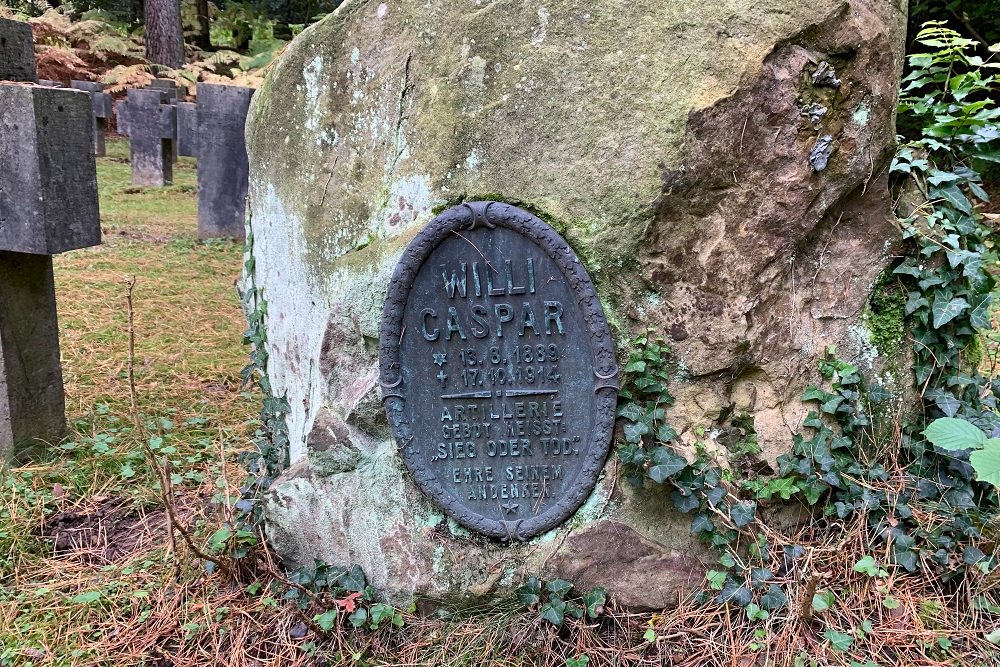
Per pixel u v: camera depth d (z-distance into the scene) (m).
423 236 2.04
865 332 2.23
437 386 2.13
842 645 1.90
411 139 2.10
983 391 2.59
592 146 1.95
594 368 2.03
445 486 2.16
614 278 2.01
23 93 2.51
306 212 2.33
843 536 2.16
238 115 6.81
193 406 3.68
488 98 2.00
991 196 5.57
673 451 2.04
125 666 2.10
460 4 2.00
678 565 2.12
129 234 7.06
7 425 2.99
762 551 2.12
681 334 2.05
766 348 2.12
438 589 2.16
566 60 1.94
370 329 2.16
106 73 12.64
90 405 3.56
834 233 2.15
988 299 2.24
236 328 4.78
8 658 2.11
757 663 1.94
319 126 2.27
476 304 2.07
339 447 2.20
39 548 2.62
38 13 15.33
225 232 7.10
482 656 2.04
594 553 2.10
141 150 8.88
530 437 2.12
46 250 2.64
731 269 2.03
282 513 2.26
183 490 2.98
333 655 2.10
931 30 2.73
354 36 2.16
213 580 2.38
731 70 1.89
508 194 2.01
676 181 1.93
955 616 2.03
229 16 16.41
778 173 1.98
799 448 2.16
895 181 2.23
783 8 1.89
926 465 2.26
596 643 2.04
